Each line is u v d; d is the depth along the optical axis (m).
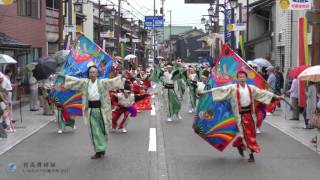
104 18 63.94
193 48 92.31
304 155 12.32
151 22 68.56
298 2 20.31
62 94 14.69
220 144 11.79
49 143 13.96
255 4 43.72
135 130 16.77
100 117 11.65
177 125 18.17
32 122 18.97
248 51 47.47
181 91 23.52
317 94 16.89
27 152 12.52
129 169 10.55
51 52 38.53
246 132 11.26
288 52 34.94
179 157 11.95
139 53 88.06
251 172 10.34
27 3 30.66
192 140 14.57
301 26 19.94
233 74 12.28
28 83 23.92
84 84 11.67
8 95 16.58
